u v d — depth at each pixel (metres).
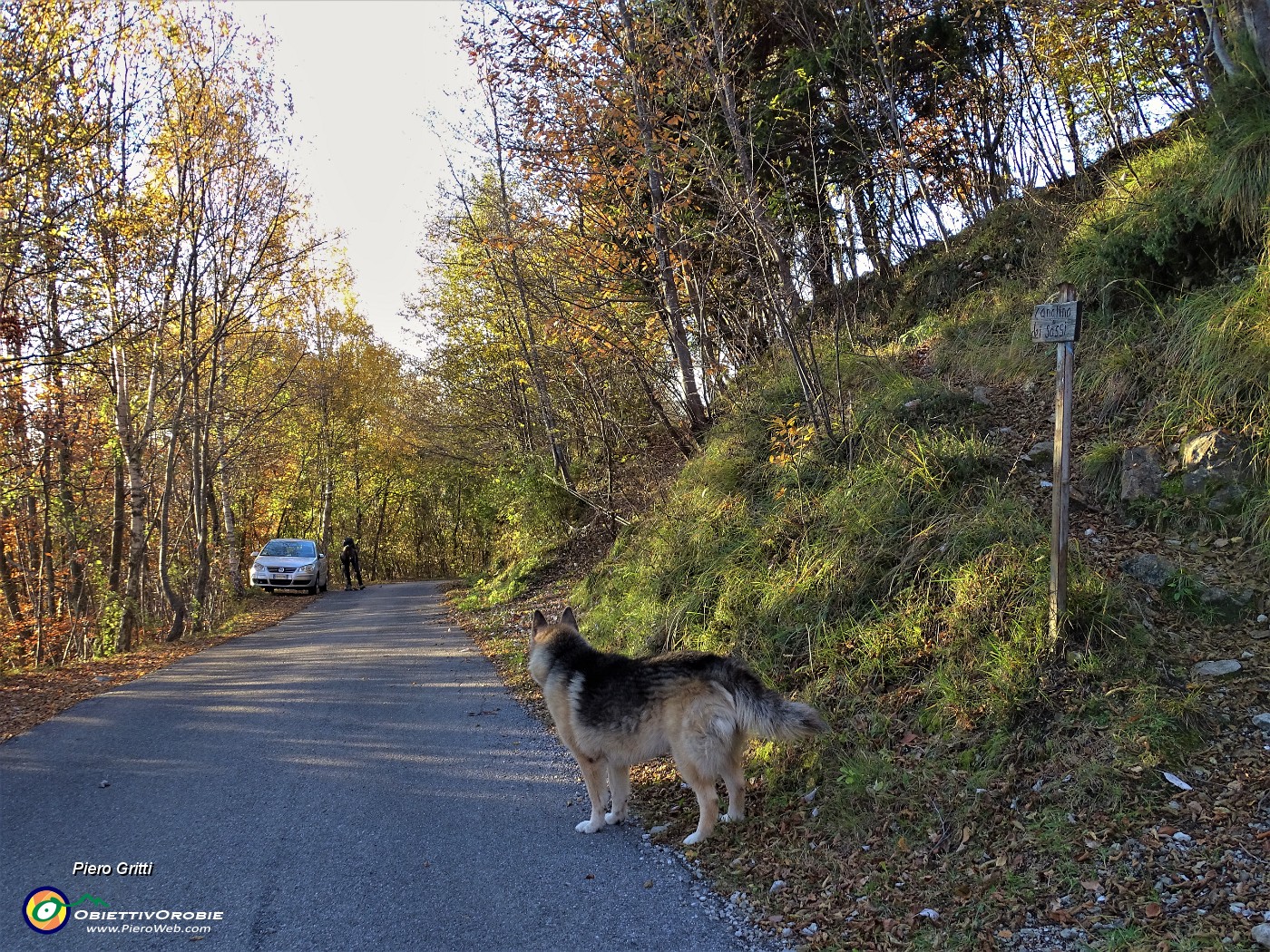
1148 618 5.04
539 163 11.97
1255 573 5.16
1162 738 4.17
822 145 12.36
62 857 4.70
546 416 17.50
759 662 6.50
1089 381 7.38
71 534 20.66
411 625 15.60
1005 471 6.95
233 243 18.30
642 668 4.92
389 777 6.06
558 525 17.41
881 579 6.32
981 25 12.46
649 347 13.06
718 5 11.07
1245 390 5.98
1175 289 7.38
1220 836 3.61
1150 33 10.16
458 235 18.17
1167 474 6.07
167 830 5.08
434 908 3.99
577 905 4.01
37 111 12.01
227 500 27.66
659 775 6.02
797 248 10.62
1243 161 6.73
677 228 11.26
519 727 7.37
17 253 12.71
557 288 13.30
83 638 19.78
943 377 9.09
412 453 35.62
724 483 9.42
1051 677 4.76
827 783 4.95
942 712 4.99
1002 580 5.53
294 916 3.92
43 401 18.52
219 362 21.58
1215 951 3.02
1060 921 3.41
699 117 10.80
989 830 4.11
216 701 9.03
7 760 6.86
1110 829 3.82
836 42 11.77
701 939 3.66
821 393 8.72
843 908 3.85
